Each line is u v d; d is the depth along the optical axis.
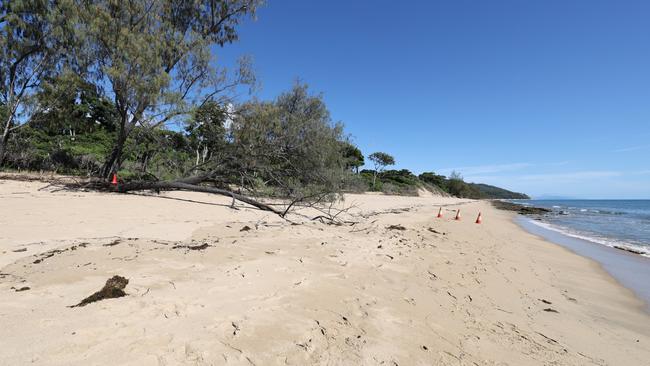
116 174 13.95
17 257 4.63
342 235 9.16
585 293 6.38
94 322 2.92
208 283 4.27
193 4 16.73
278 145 15.30
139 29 13.34
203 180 15.42
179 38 14.27
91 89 13.45
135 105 12.59
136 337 2.75
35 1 14.03
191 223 8.60
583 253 11.34
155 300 3.53
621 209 53.84
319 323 3.48
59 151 20.12
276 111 14.80
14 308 3.07
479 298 5.17
